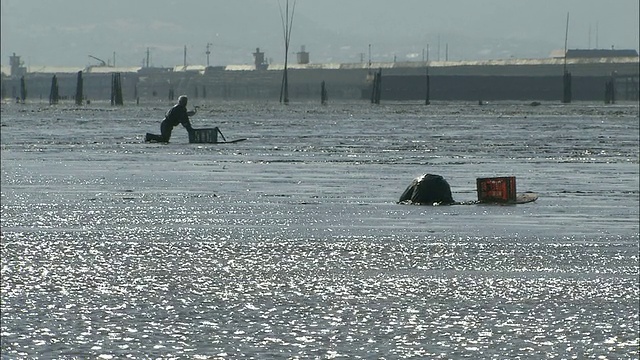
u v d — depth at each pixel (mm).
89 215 89750
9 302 52312
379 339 45969
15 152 182875
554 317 50344
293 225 84062
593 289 56938
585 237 77500
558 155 180750
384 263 65062
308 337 46188
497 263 65312
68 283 57438
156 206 97812
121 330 47000
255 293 55312
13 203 99500
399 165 155250
